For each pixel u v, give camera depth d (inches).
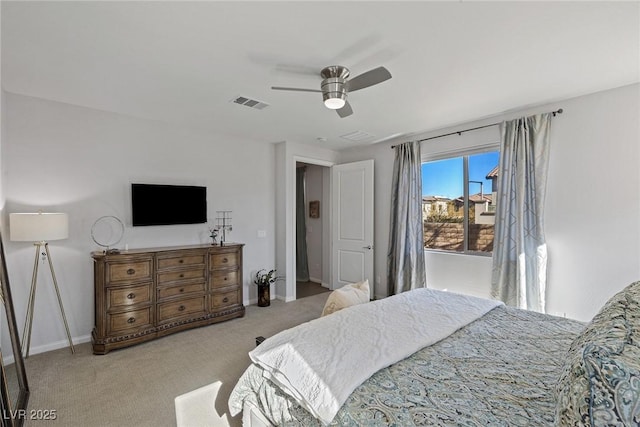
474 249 151.4
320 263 234.4
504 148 130.6
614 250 108.3
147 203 138.2
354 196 193.3
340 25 70.3
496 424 39.4
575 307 116.3
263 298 172.4
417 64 88.6
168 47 79.4
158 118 139.3
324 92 92.1
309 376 51.8
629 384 26.9
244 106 123.0
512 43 77.7
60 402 83.5
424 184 172.1
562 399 32.1
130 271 118.2
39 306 114.4
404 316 76.8
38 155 114.3
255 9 64.5
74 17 66.7
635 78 99.0
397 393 46.9
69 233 120.7
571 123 116.4
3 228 103.3
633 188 104.7
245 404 65.7
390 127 153.1
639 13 65.5
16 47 79.0
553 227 121.3
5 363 104.3
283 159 185.5
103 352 111.3
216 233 164.6
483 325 75.5
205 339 126.5
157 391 89.2
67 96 112.7
